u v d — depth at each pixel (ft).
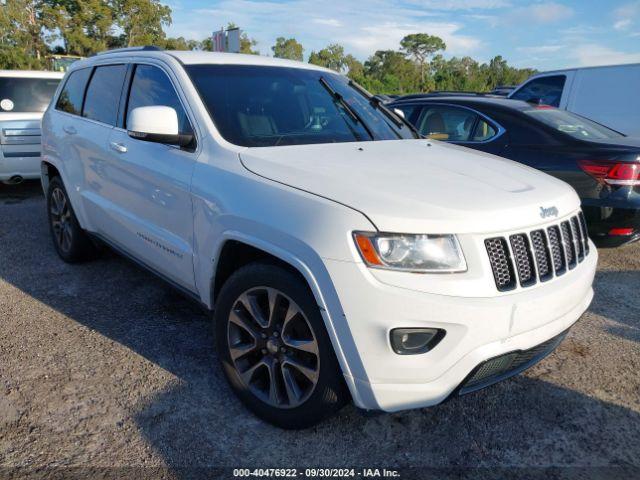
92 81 14.33
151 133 9.69
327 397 7.76
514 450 8.30
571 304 8.34
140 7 180.65
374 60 301.02
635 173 14.70
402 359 7.11
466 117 18.62
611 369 10.62
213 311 9.71
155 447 8.19
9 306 13.02
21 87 25.95
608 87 26.86
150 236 11.00
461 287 7.10
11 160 24.76
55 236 16.26
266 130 10.34
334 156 9.40
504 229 7.50
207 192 9.14
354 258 7.06
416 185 8.04
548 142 16.31
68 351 10.92
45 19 170.09
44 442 8.24
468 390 7.61
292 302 7.88
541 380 10.21
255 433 8.55
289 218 7.72
